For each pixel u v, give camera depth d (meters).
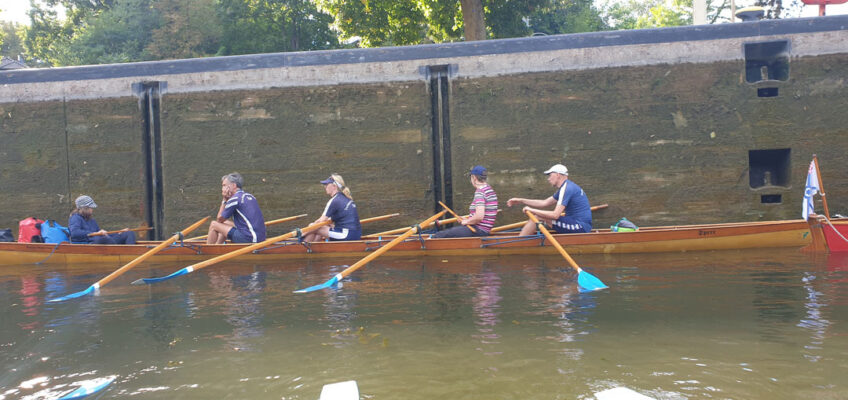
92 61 25.59
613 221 7.90
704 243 6.25
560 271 4.95
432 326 2.96
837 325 2.69
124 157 8.53
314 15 28.06
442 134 8.21
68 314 3.59
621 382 1.99
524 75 7.97
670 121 7.77
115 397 2.02
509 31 18.88
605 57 7.83
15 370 2.40
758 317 2.91
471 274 4.90
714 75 7.67
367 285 4.44
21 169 8.65
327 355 2.47
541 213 6.32
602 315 3.08
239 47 27.45
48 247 6.79
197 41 25.55
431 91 8.21
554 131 7.96
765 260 5.18
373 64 8.20
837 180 7.51
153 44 25.36
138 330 3.08
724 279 4.16
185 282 4.90
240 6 27.25
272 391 2.03
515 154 8.02
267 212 8.40
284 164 8.36
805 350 2.29
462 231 6.54
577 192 6.41
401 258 6.30
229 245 6.53
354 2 18.44
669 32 7.73
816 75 7.51
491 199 6.56
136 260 5.33
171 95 8.42
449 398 1.89
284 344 2.68
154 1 26.95
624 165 7.86
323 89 8.27
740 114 7.64
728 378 1.99
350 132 8.27
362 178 8.29
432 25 18.91
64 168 8.60
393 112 8.20
